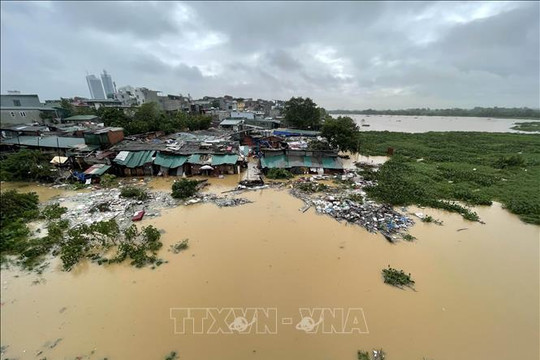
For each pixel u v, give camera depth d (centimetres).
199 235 1906
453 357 1058
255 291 1381
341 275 1509
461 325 1200
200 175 3319
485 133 8050
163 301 1309
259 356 1055
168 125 5244
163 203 2444
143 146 3588
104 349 1075
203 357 1049
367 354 1063
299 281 1457
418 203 2503
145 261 1603
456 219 2225
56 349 1073
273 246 1781
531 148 5419
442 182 3178
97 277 1467
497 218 2261
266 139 4812
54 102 7794
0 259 1595
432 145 5912
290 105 6625
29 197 2308
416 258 1677
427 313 1261
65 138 3869
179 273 1507
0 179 2883
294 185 2933
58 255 1644
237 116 7369
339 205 2377
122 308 1266
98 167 3067
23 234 1839
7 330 1150
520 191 2814
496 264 1636
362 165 3903
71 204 2395
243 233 1941
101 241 1753
